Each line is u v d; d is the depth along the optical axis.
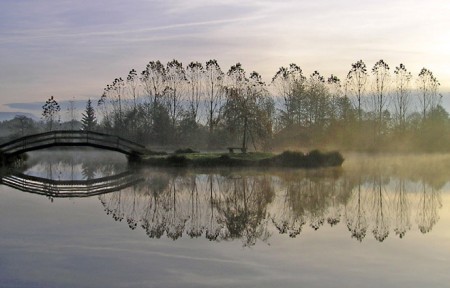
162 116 62.28
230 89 49.38
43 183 28.30
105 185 27.03
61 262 10.98
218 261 11.10
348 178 29.31
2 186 25.98
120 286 9.46
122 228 14.74
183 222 16.08
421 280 9.77
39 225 15.01
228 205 19.80
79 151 75.50
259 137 44.50
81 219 16.19
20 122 95.81
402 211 18.03
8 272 10.27
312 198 21.38
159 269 10.49
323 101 61.25
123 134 64.19
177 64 64.69
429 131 61.88
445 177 30.30
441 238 13.41
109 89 71.56
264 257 11.44
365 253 11.80
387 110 67.50
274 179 28.56
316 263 10.92
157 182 27.70
